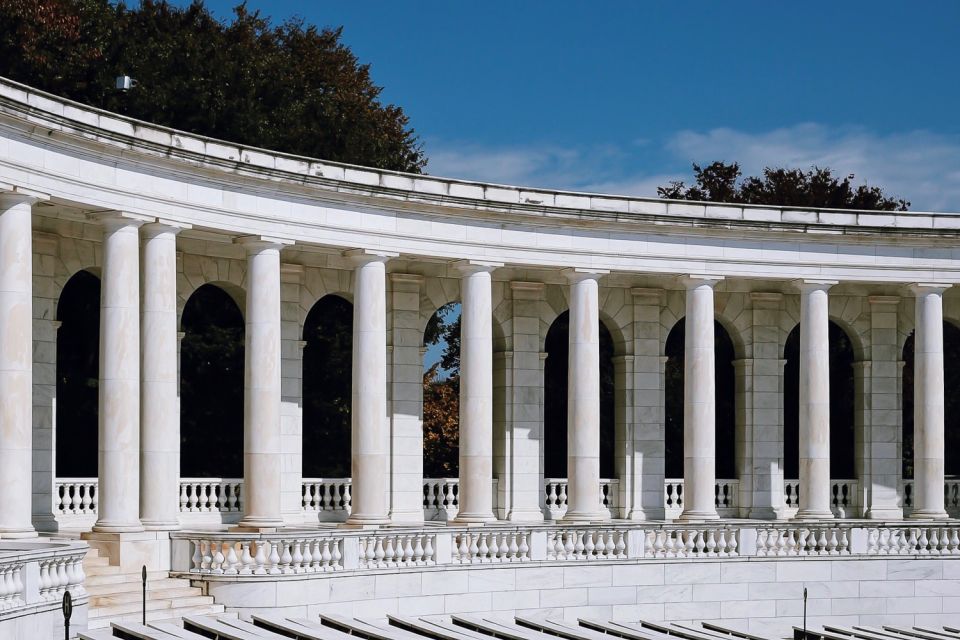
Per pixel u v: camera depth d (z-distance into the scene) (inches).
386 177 2967.5
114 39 4116.6
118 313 2502.5
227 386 4126.5
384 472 2957.7
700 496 3218.5
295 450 3142.2
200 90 4109.3
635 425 3491.6
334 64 4785.9
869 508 3607.3
